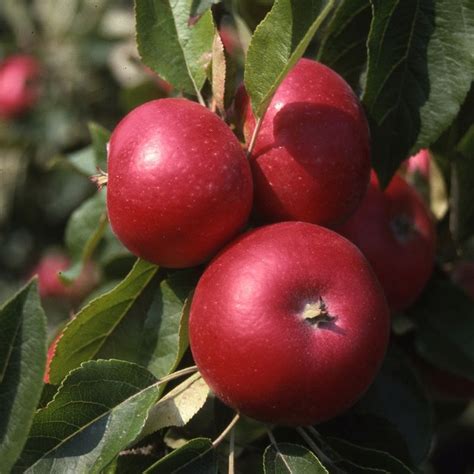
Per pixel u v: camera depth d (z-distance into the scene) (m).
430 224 0.83
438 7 0.76
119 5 1.41
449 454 1.41
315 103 0.74
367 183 0.75
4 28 1.48
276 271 0.70
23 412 0.68
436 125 0.77
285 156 0.73
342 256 0.71
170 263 0.74
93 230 0.98
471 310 0.85
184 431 0.78
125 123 0.73
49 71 1.43
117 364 0.73
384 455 0.75
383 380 0.82
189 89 0.79
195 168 0.72
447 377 0.88
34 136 1.42
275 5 0.73
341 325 0.70
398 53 0.76
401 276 0.81
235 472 0.79
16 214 1.48
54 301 1.42
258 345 0.70
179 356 0.75
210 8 0.77
